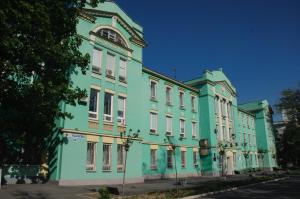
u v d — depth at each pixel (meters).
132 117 27.64
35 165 20.59
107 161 24.48
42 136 15.55
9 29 11.00
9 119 13.66
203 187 22.34
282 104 59.72
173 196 16.97
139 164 27.34
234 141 47.94
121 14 28.50
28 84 13.02
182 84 38.78
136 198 16.03
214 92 43.69
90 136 23.08
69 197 15.55
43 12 11.66
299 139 57.66
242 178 34.84
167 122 35.53
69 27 14.01
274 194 19.27
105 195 15.54
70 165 21.11
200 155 40.41
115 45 27.11
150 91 33.66
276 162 63.97
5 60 11.30
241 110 55.62
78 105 22.55
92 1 15.26
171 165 34.56
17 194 15.27
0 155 17.73
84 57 14.82
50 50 12.65
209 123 40.66
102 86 25.00
